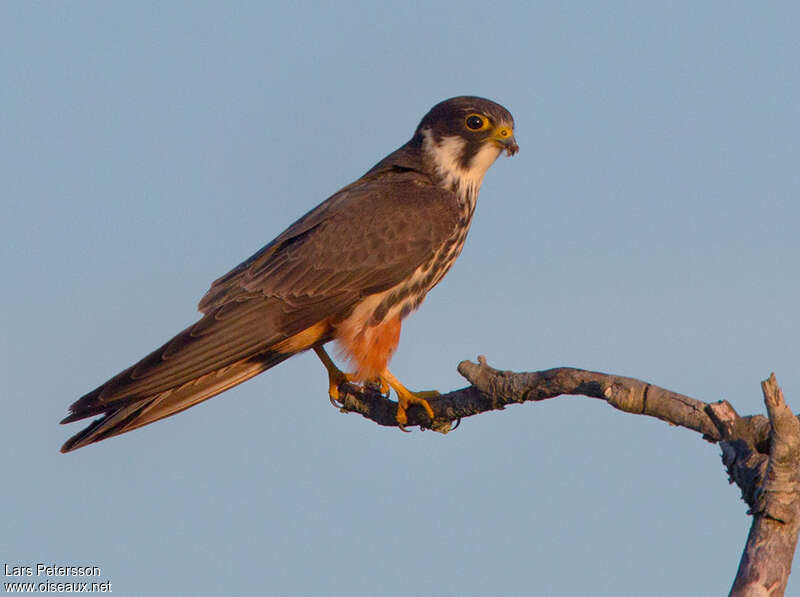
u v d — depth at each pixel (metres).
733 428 7.12
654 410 7.47
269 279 11.89
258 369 11.69
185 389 10.97
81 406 10.20
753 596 6.42
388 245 12.05
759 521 6.60
